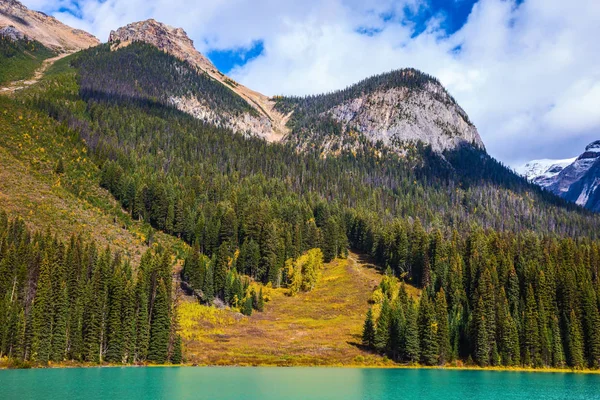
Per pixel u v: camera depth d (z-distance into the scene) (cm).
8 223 14062
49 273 11069
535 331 13075
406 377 10544
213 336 13400
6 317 10238
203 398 7581
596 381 10525
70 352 11100
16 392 7488
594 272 15775
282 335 13925
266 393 8212
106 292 11619
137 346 11600
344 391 8662
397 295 15438
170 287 12900
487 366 12669
